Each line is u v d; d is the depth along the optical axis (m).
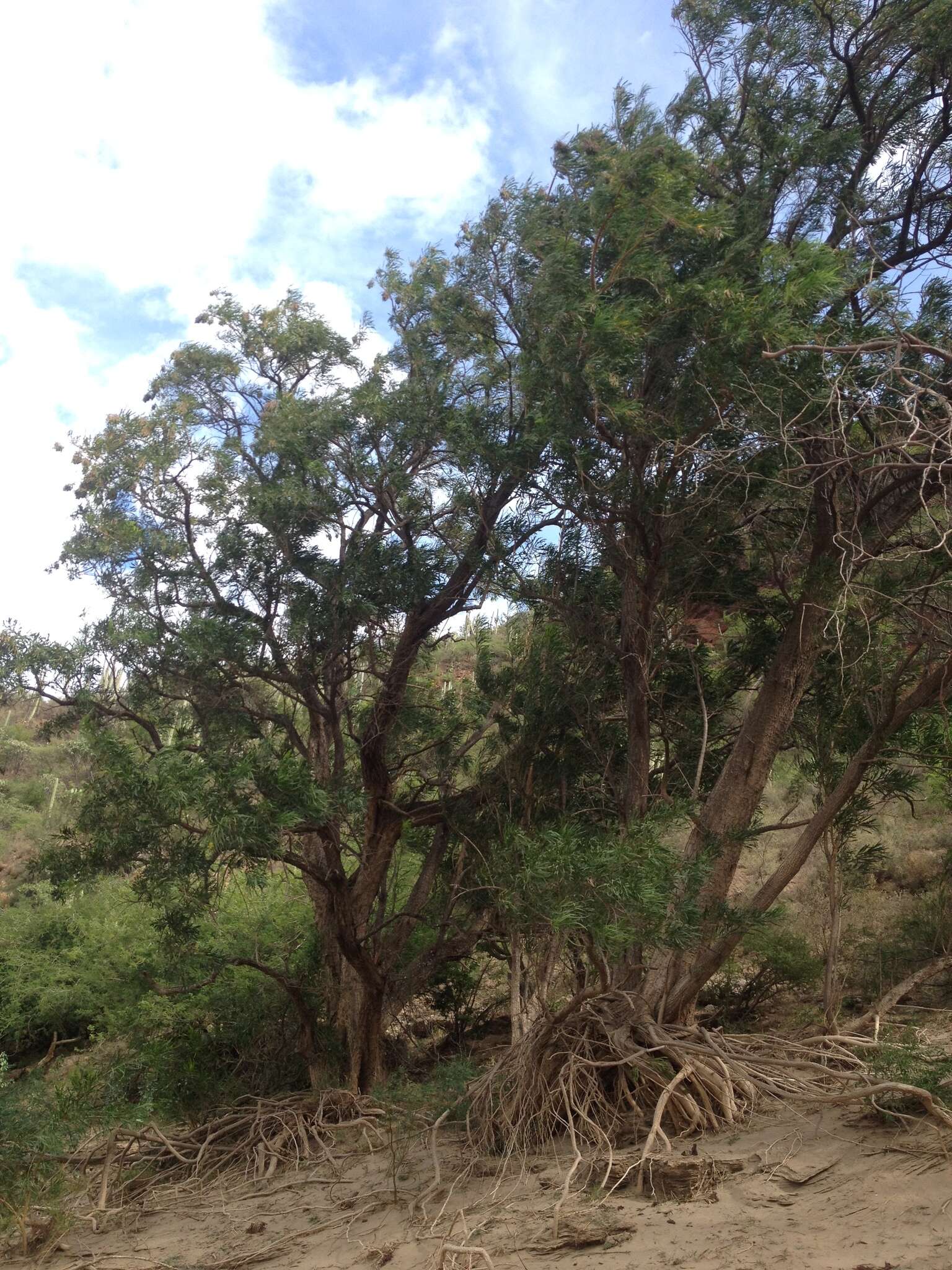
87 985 13.80
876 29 7.97
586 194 7.61
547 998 7.32
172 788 7.42
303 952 10.36
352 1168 6.87
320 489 9.20
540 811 9.34
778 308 6.43
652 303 7.05
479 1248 4.51
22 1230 6.10
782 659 7.54
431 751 10.43
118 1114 7.73
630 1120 5.92
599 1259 4.29
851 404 6.20
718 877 7.16
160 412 9.68
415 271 9.70
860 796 8.45
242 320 10.13
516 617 9.80
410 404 8.95
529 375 7.33
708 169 8.33
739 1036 6.76
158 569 9.27
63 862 8.30
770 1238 4.12
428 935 11.00
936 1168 4.44
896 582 7.24
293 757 7.96
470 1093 6.62
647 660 7.88
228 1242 5.82
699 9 8.34
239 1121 8.40
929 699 6.89
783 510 8.05
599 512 7.77
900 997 7.91
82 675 9.10
